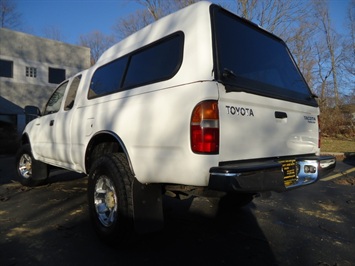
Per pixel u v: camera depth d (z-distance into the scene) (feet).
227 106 7.86
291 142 10.05
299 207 14.71
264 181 7.75
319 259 9.18
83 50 73.77
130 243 9.43
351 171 26.14
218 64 7.89
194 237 10.80
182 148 7.70
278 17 62.80
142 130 8.84
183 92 7.93
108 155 10.07
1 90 60.39
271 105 9.16
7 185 19.21
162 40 9.33
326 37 71.41
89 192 10.63
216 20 8.61
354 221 12.67
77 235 10.85
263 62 10.14
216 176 7.21
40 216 12.96
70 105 13.57
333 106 67.92
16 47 62.59
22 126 61.82
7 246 9.90
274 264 8.85
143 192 9.14
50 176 22.31
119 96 10.17
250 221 12.57
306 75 69.51
